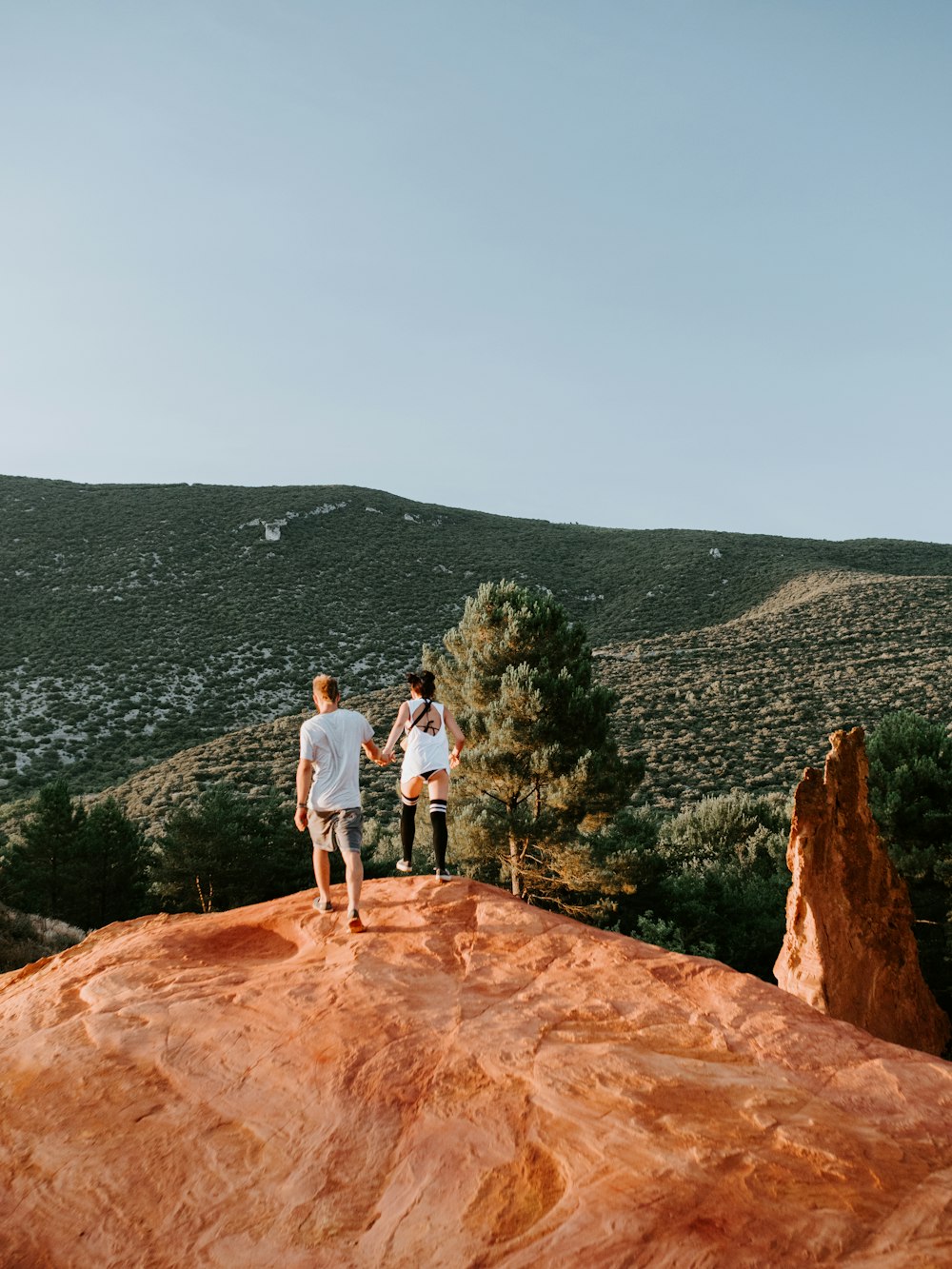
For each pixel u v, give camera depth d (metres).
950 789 20.39
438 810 6.34
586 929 5.18
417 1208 2.77
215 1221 2.83
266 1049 3.83
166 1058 3.82
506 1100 3.29
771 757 39.19
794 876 10.34
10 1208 2.98
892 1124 3.08
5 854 28.09
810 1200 2.59
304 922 5.57
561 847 20.61
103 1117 3.43
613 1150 2.90
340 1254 2.62
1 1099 3.60
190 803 39.97
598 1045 3.70
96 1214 2.92
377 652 77.31
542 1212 2.65
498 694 22.05
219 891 27.34
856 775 11.31
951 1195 2.63
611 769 20.88
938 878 20.23
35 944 20.06
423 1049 3.73
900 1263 2.31
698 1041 3.77
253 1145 3.20
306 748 5.73
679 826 33.53
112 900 29.11
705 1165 2.78
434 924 5.28
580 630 23.20
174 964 5.02
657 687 51.41
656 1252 2.40
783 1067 3.53
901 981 10.61
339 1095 3.45
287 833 29.06
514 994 4.32
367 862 29.19
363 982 4.44
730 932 25.16
